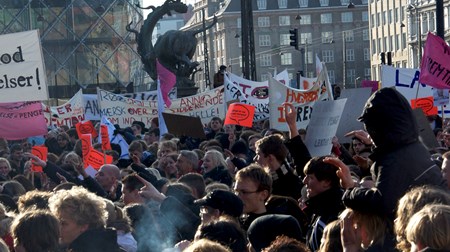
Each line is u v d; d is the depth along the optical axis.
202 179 11.85
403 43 134.75
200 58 183.25
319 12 170.25
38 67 18.89
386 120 7.84
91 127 22.88
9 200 12.32
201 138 20.81
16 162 22.03
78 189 8.45
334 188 9.19
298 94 20.08
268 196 9.77
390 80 22.14
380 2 142.75
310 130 13.16
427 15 126.75
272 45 169.88
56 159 18.72
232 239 8.05
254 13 168.88
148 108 28.83
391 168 7.72
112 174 14.15
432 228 5.67
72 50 76.44
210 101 29.55
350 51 171.00
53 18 76.12
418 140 7.93
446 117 22.91
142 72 78.50
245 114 21.77
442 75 19.52
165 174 16.19
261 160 11.20
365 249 7.23
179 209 10.18
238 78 28.89
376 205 7.20
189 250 6.14
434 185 7.51
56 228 7.86
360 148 13.22
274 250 6.46
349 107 17.45
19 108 20.70
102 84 77.25
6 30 75.00
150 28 44.19
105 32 77.31
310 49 170.12
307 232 9.77
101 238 8.16
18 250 7.85
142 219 9.84
